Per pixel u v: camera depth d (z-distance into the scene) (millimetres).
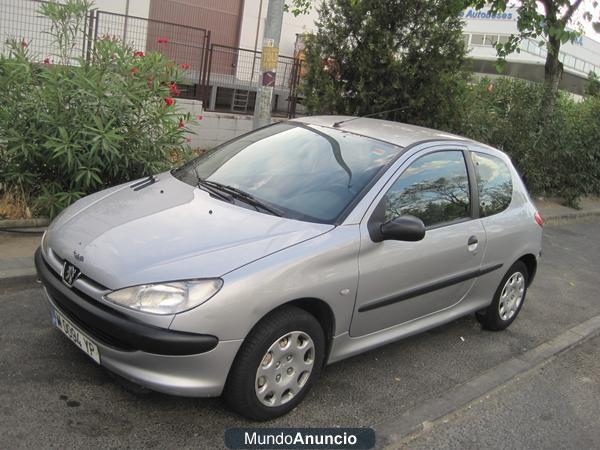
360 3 8375
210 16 12594
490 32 38875
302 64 10039
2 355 3643
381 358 4473
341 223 3600
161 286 2971
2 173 5816
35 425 3062
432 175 4258
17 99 5738
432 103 8742
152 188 4070
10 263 4812
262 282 3096
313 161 4145
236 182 4070
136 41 10492
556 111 12125
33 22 9102
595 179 13297
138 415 3277
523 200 5242
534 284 7176
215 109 11031
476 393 4121
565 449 3637
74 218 3693
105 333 3117
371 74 8492
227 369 3076
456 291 4516
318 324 3443
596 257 9141
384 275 3748
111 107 5852
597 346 5457
